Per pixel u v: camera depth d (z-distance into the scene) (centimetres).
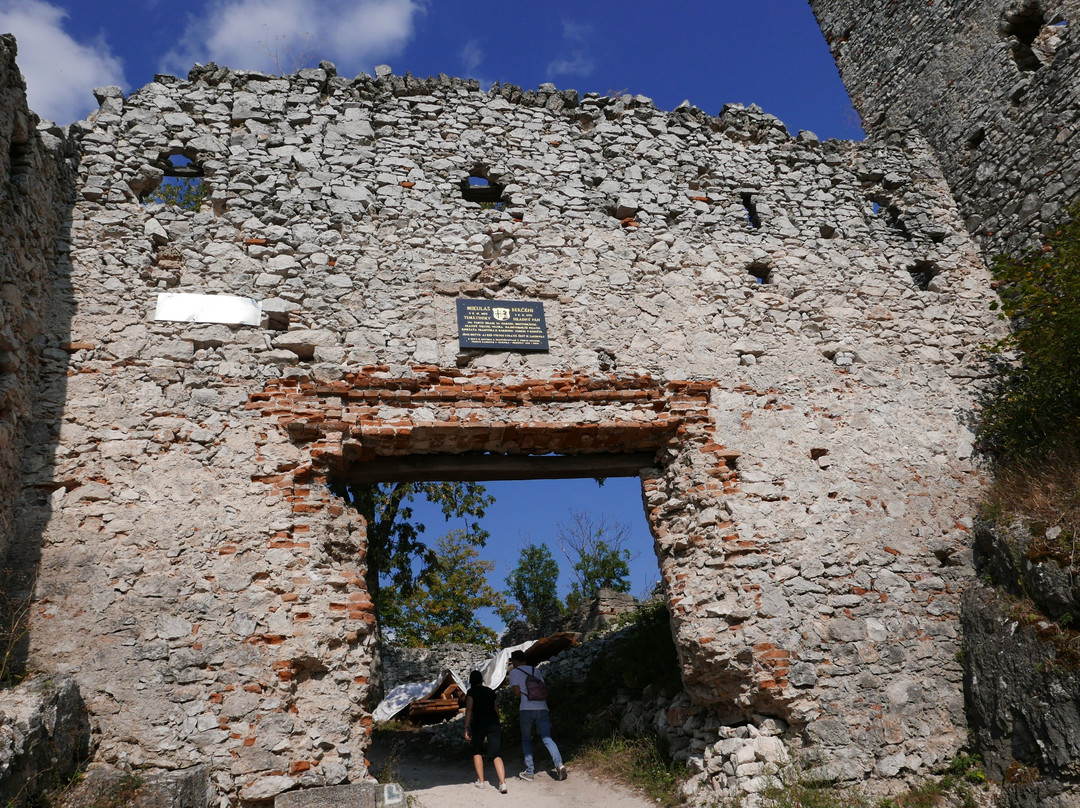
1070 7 1018
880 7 1291
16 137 703
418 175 904
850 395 909
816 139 1070
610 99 1010
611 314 885
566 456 867
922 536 853
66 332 741
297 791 625
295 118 897
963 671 796
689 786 739
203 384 753
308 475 744
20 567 652
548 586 2456
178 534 691
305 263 829
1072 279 832
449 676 1247
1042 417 873
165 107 870
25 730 523
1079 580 709
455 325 838
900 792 728
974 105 1098
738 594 779
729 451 843
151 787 577
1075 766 659
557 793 791
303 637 679
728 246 958
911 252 1027
